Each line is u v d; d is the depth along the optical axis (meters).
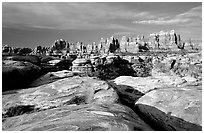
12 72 12.64
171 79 15.88
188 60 51.81
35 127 6.23
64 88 11.45
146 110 10.02
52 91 11.20
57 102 10.23
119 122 6.57
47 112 8.12
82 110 7.97
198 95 9.56
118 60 46.78
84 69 30.78
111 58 43.19
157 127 8.95
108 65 40.62
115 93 11.64
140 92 13.82
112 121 6.57
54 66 20.00
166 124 8.61
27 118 7.79
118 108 8.85
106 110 8.02
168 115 8.74
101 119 6.68
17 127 6.76
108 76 38.19
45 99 10.28
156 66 55.44
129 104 13.10
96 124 6.20
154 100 10.09
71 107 8.69
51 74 15.76
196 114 8.09
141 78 16.09
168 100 9.67
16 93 11.10
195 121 7.80
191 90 10.45
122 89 14.60
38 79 15.09
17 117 8.12
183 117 8.21
